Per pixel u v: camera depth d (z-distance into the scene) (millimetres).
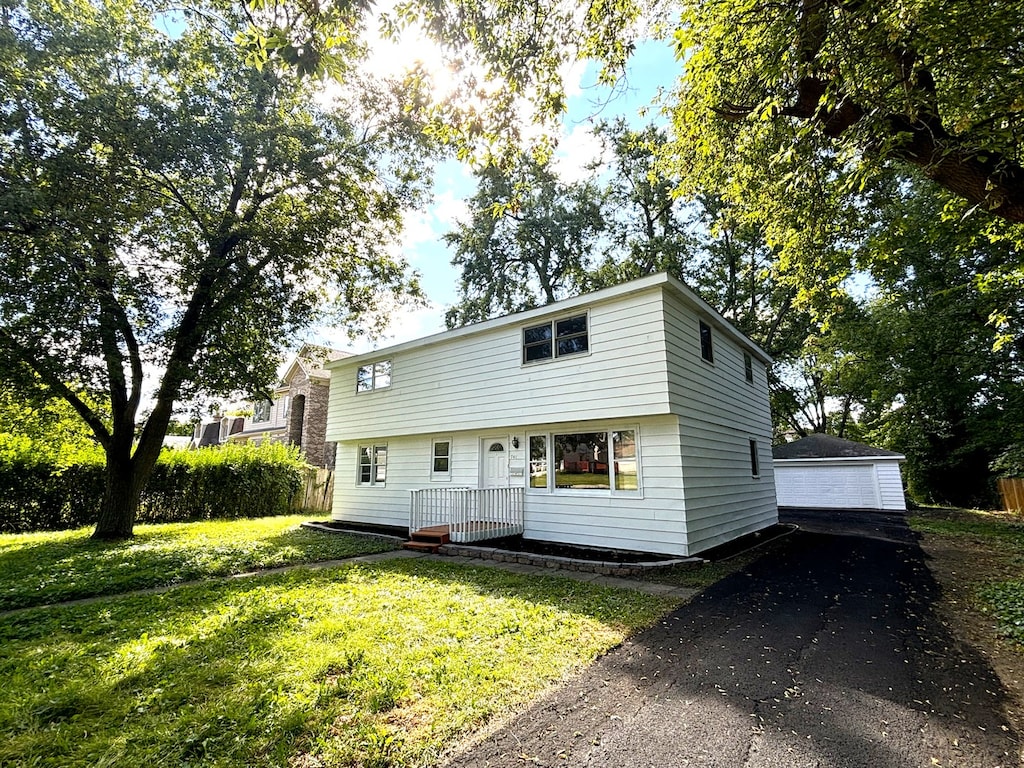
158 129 10125
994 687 3773
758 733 3086
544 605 5824
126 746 2877
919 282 18078
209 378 11836
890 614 5641
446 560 9031
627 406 9250
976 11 3914
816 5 4723
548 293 25547
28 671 3920
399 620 5164
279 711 3236
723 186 9516
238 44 4320
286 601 5938
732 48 6012
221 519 16734
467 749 2873
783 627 5156
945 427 21562
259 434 29656
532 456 11133
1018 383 17344
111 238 10211
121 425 12195
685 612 5676
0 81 8703
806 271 8531
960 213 7734
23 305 9680
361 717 3188
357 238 14312
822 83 5641
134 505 12094
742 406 13180
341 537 11992
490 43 5145
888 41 4309
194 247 11469
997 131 4246
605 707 3396
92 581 7117
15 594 6402
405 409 13773
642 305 9266
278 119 11781
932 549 10172
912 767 2764
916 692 3680
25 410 13164
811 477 21516
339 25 4289
